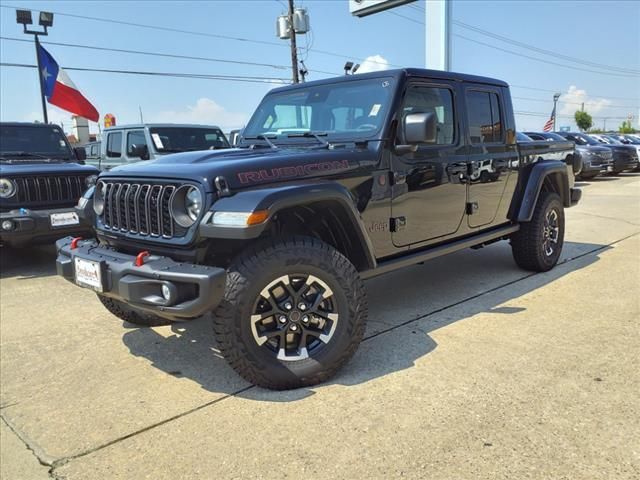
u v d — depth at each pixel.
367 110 3.71
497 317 4.14
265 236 3.17
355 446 2.44
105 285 3.02
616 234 7.58
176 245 2.91
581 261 5.95
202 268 2.69
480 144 4.52
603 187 14.80
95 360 3.63
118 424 2.77
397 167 3.66
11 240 6.05
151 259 2.90
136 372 3.41
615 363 3.21
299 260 2.89
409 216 3.82
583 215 9.54
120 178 3.32
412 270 5.77
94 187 3.66
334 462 2.33
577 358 3.30
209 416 2.79
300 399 2.91
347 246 3.43
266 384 2.94
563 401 2.77
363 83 3.84
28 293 5.43
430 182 3.95
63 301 5.11
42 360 3.67
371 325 4.05
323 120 3.95
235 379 3.23
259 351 2.88
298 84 4.29
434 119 3.33
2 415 2.93
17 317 4.64
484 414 2.66
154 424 2.75
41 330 4.28
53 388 3.23
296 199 2.83
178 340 3.93
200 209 2.79
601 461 2.26
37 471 2.40
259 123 4.37
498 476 2.18
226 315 2.79
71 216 6.23
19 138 7.58
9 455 2.54
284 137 3.99
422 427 2.57
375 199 3.52
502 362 3.28
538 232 5.25
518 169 5.04
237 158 3.12
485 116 4.62
